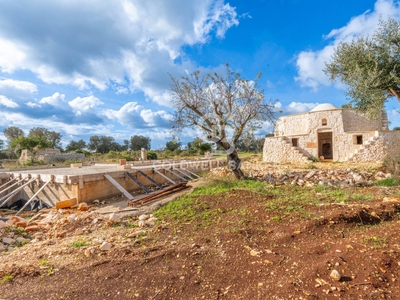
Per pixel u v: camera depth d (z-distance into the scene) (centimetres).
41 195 1127
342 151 1789
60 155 3456
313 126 1919
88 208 904
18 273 387
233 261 380
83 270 386
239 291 306
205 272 355
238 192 844
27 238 616
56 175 1019
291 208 608
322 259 351
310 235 448
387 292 274
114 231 596
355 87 1005
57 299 315
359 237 405
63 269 397
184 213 684
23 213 1002
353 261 333
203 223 588
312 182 1049
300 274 321
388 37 923
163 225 600
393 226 438
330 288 287
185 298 303
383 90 991
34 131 5997
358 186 951
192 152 4088
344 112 1845
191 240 483
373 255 339
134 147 6219
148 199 906
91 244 504
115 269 379
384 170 1153
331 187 940
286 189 934
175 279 341
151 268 377
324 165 1548
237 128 1182
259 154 3142
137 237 534
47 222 714
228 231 504
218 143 1211
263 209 627
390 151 1555
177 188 1100
